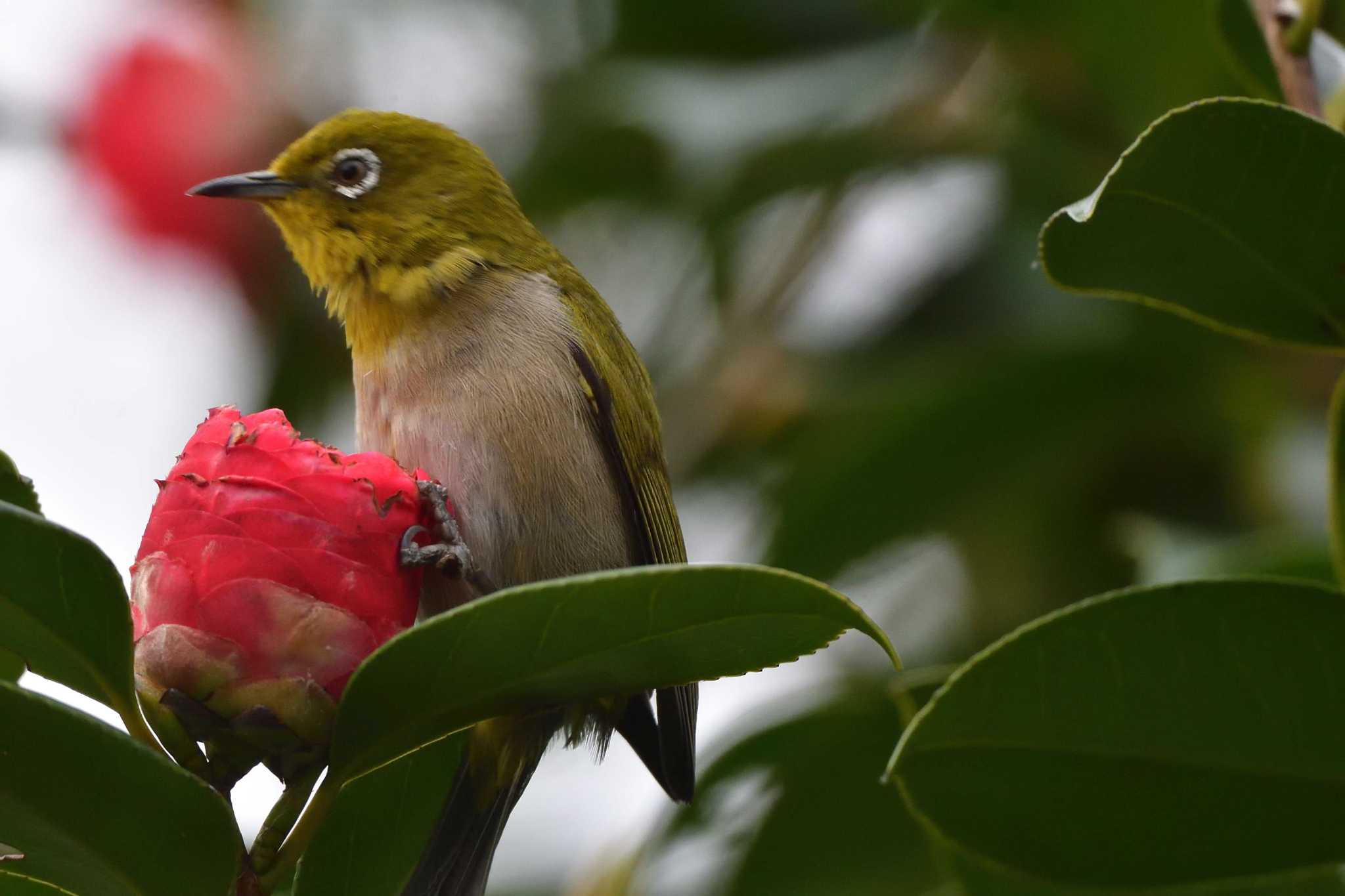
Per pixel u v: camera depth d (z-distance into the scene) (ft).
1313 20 20.20
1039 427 29.71
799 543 29.86
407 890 18.85
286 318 35.37
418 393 26.94
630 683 14.75
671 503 29.27
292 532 14.80
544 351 27.14
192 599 14.61
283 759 14.78
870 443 28.99
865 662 34.04
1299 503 29.22
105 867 13.83
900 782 16.62
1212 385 29.94
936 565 33.91
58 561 13.30
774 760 23.02
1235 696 15.99
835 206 32.37
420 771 19.17
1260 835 16.81
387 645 13.82
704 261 33.71
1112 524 31.07
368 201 27.91
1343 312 17.04
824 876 23.63
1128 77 28.55
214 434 15.38
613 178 33.88
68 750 13.12
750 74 32.45
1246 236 16.39
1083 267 16.76
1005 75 32.12
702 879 24.49
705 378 33.60
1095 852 17.03
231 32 34.01
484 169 29.27
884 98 31.37
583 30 35.65
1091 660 15.76
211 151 33.50
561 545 26.81
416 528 15.51
